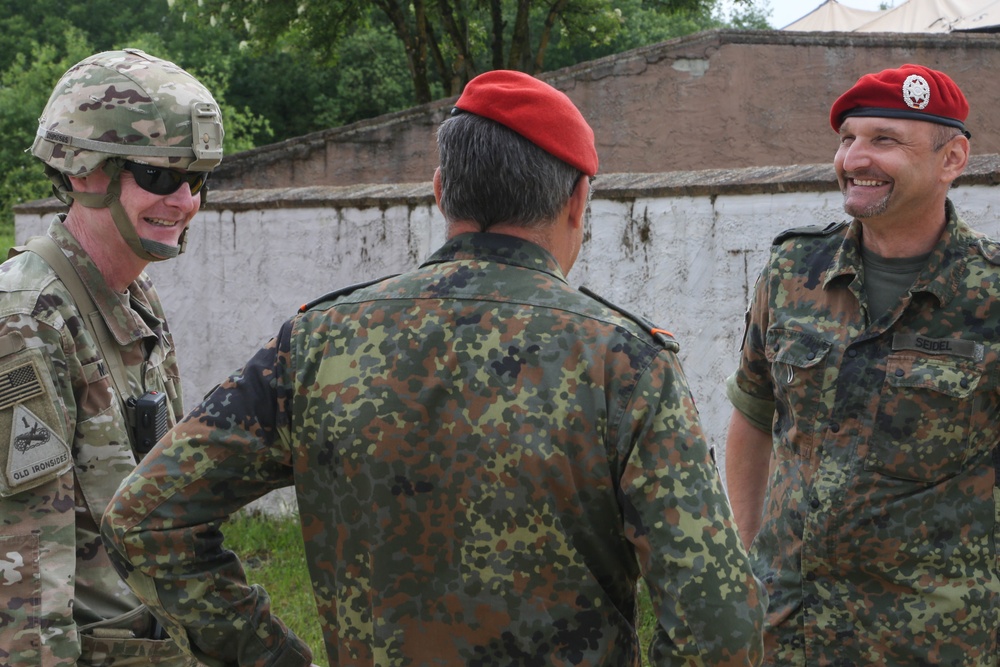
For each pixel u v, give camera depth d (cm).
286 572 441
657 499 126
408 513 132
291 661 148
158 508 135
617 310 139
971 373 202
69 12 3102
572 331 133
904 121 204
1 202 1822
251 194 532
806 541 212
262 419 140
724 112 916
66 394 186
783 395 221
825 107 923
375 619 134
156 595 139
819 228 231
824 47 918
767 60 914
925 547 203
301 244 509
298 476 141
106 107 194
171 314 551
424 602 132
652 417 129
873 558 206
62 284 193
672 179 415
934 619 202
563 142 139
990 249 209
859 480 207
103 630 189
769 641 217
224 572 141
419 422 132
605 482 129
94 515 191
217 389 142
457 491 131
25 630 174
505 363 132
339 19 1585
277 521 512
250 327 527
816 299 222
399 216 480
